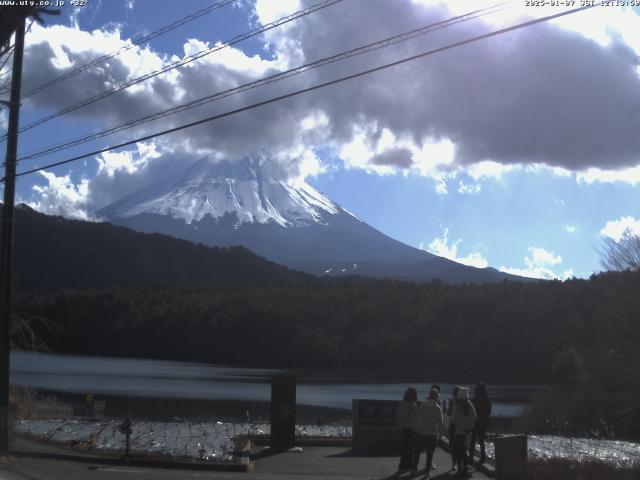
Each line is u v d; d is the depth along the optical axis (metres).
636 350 37.78
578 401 35.75
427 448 14.20
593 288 81.69
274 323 108.62
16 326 23.84
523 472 12.49
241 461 15.63
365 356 100.88
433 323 100.00
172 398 53.91
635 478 13.23
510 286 101.62
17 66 16.73
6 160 16.77
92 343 112.25
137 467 15.23
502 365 86.62
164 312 115.94
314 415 43.12
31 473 13.66
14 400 25.70
